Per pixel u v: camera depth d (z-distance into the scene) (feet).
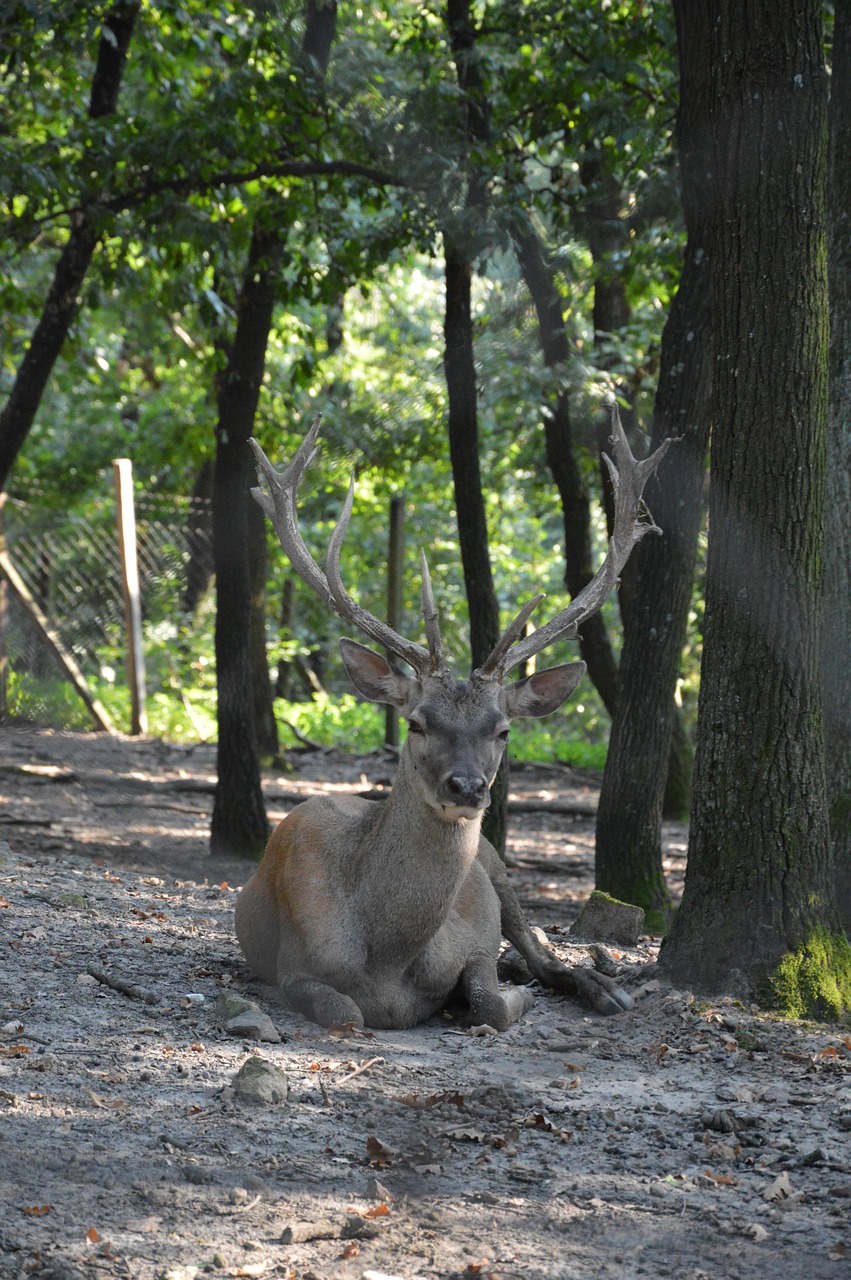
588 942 32.17
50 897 31.14
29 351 50.06
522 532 104.73
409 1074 20.74
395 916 23.73
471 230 39.37
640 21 41.09
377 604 106.32
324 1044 22.03
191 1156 16.65
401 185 40.68
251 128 40.34
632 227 43.62
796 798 24.53
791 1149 18.10
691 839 25.54
